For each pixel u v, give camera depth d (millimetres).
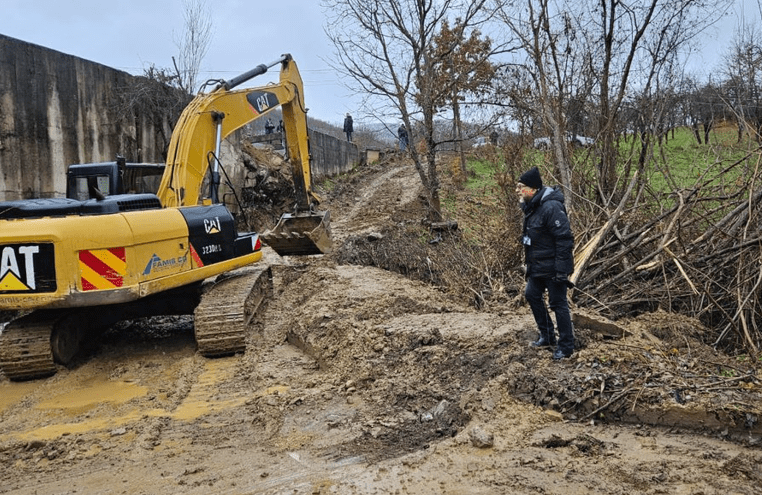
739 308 6387
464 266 10469
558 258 5340
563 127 11047
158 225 7402
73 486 4363
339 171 31297
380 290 9641
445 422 4895
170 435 5230
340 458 4555
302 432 5121
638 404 4598
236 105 9688
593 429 4559
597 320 6152
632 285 8109
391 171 31609
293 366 7180
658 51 11438
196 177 8859
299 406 5707
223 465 4566
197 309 7656
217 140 9195
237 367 7219
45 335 7102
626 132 12133
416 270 11844
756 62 11938
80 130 12484
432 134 15164
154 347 8398
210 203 9133
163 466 4609
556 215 5359
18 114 10875
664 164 10188
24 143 11023
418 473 4059
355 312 8156
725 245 7781
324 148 28141
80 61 12469
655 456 4090
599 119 11570
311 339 7637
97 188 8258
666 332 6488
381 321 7582
